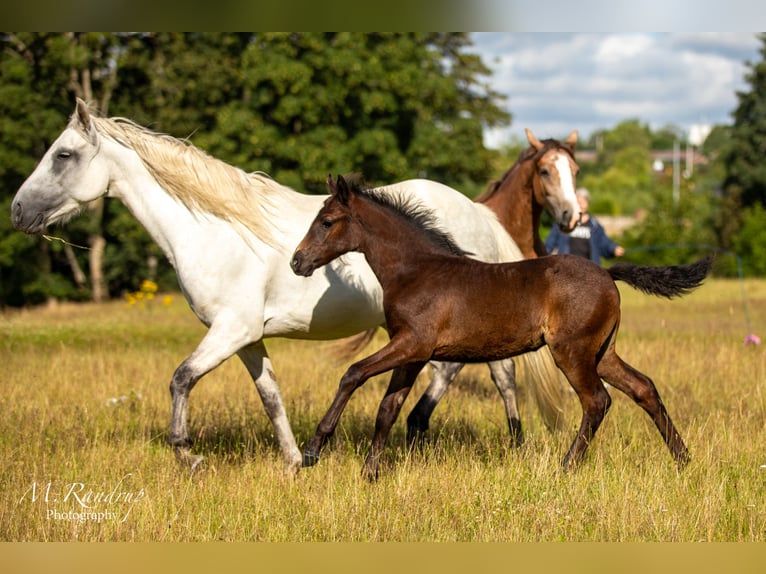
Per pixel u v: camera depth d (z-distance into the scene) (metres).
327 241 7.16
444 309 7.05
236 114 29.83
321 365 12.58
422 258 7.21
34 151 29.83
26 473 7.43
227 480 7.27
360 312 7.89
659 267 7.36
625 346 14.01
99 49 31.27
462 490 6.73
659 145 174.00
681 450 7.30
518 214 9.53
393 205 7.32
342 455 7.94
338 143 30.58
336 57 29.95
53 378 11.61
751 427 8.56
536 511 6.30
